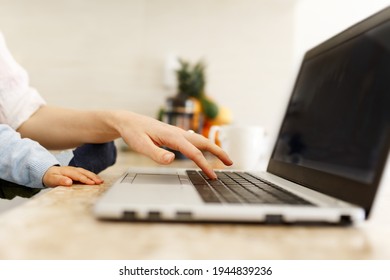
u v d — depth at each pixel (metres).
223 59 1.74
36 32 1.73
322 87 0.59
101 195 0.47
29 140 0.59
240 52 1.74
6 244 0.28
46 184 0.56
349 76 0.50
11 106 0.77
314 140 0.54
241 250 0.28
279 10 1.74
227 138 0.92
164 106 1.66
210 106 1.52
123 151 1.63
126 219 0.35
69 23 1.74
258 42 1.75
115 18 1.75
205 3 1.75
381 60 0.43
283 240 0.31
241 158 0.90
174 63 1.73
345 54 0.53
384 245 0.31
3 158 0.56
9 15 1.72
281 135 0.71
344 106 0.48
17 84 0.78
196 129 1.42
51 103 1.74
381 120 0.39
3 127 0.59
